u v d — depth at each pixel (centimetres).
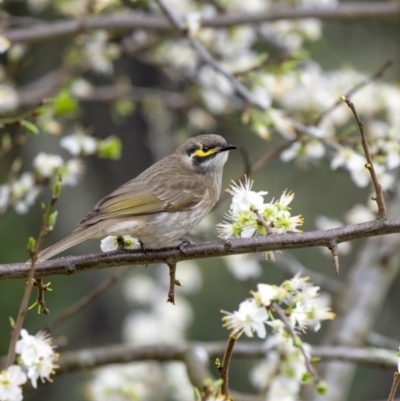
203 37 1420
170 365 1318
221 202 1164
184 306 1490
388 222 729
